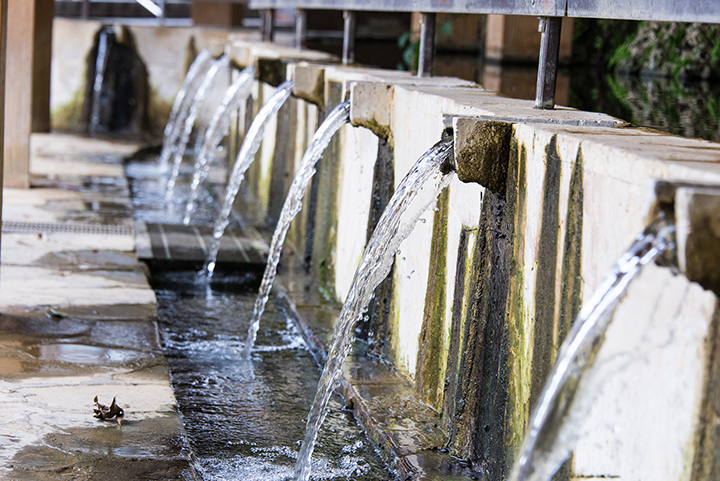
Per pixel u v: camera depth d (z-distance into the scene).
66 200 7.70
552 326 2.87
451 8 4.78
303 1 7.96
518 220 3.16
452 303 3.77
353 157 5.28
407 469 3.37
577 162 2.75
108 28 11.95
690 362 2.23
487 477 3.29
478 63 9.19
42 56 9.73
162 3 13.77
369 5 6.22
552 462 2.21
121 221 7.18
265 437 3.83
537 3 3.72
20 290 5.14
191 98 12.05
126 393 3.86
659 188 2.12
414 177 3.63
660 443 2.33
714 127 5.05
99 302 5.07
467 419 3.45
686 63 8.56
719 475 2.14
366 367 4.46
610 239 2.54
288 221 5.09
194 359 4.72
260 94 8.37
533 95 6.47
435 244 3.96
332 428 3.93
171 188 8.91
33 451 3.25
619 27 9.43
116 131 12.13
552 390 2.21
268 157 7.99
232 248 6.65
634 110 5.91
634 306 2.15
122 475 3.13
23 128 7.86
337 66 6.12
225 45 10.21
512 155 3.22
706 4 2.82
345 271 5.36
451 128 3.65
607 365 2.17
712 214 1.97
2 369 4.00
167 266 6.24
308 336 4.98
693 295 2.21
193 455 3.44
